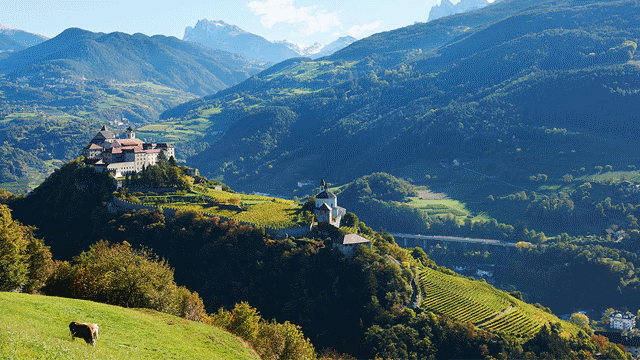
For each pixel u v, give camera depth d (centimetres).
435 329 19550
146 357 7925
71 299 9788
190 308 12888
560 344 19712
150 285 11319
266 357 11656
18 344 5862
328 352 17675
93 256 13012
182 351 8862
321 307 19762
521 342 19888
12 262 10662
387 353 17612
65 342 6588
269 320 19650
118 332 8612
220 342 10212
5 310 7519
